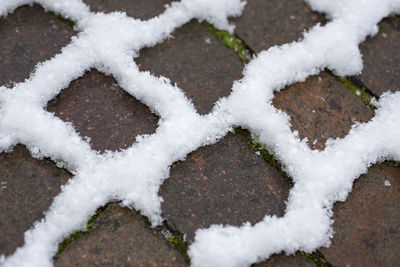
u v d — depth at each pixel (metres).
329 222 0.75
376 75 0.80
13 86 0.77
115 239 0.74
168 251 0.74
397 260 0.75
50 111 0.77
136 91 0.78
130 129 0.77
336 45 0.80
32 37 0.79
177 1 0.82
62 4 0.80
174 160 0.76
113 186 0.75
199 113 0.77
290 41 0.81
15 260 0.73
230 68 0.79
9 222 0.74
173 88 0.78
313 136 0.77
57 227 0.74
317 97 0.79
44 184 0.75
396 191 0.77
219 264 0.73
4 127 0.76
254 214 0.75
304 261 0.74
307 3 0.83
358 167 0.77
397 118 0.78
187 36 0.81
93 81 0.78
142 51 0.79
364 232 0.75
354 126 0.78
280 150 0.76
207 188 0.76
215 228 0.74
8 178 0.75
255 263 0.74
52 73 0.78
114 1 0.81
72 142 0.76
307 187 0.75
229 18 0.81
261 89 0.78
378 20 0.82
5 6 0.80
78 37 0.79
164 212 0.75
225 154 0.77
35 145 0.76
